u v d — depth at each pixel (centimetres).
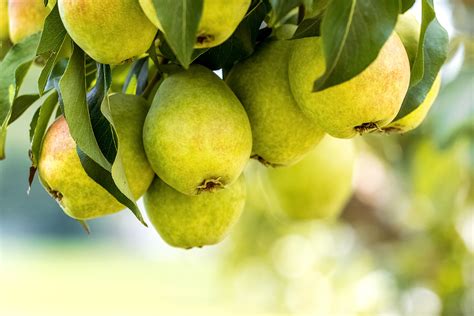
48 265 864
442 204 168
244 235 197
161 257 884
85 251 966
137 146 95
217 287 222
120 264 881
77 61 92
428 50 95
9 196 856
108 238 980
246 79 96
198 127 92
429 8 89
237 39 96
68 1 90
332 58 83
